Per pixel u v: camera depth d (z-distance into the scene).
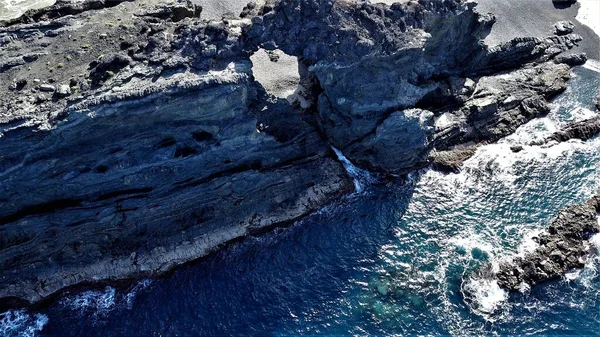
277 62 52.44
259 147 45.78
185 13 47.41
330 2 42.28
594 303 43.09
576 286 44.03
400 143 48.06
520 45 55.88
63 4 46.72
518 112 54.28
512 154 52.00
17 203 41.22
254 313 42.44
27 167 38.78
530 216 48.03
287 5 42.06
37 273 42.84
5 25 45.34
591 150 52.62
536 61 58.31
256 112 45.09
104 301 42.91
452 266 45.12
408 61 45.09
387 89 45.62
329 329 41.84
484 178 50.44
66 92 38.69
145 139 41.25
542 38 59.19
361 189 49.25
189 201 45.47
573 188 49.88
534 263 44.66
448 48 51.56
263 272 44.59
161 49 40.72
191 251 45.19
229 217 46.53
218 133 42.53
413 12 44.81
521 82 55.84
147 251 44.66
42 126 37.16
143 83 38.84
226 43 41.22
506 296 43.62
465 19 49.09
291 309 42.72
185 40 40.84
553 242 45.91
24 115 37.31
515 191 49.66
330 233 46.81
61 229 42.94
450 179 50.28
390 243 46.34
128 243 44.59
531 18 61.16
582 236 46.66
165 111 39.38
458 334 41.75
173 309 42.53
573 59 59.12
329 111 47.72
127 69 39.66
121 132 39.91
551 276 44.16
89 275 43.41
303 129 48.38
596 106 55.78
